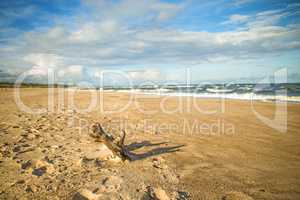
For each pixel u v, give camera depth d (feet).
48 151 15.71
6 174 11.87
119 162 13.69
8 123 25.75
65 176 11.66
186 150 16.39
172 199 9.36
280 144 17.98
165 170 12.56
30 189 10.29
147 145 17.69
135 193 9.71
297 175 12.03
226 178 11.63
